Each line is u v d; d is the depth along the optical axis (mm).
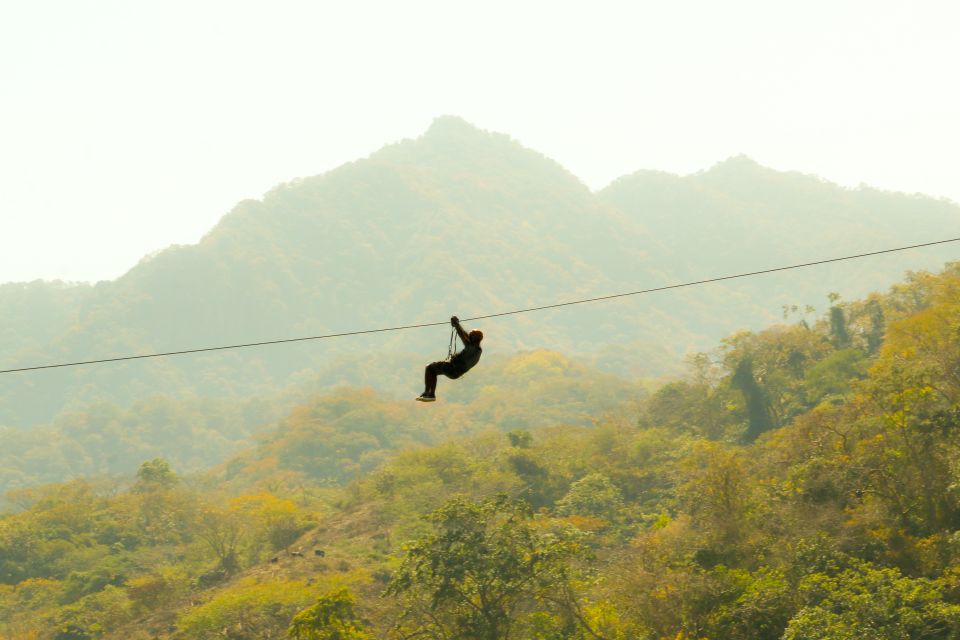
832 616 55062
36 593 130000
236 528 130875
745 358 147125
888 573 59062
